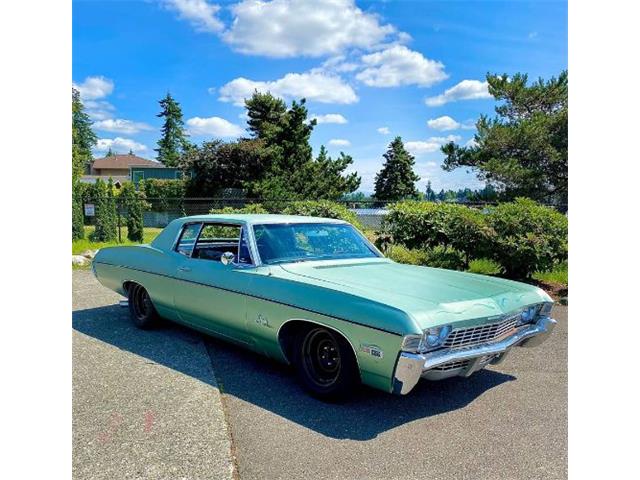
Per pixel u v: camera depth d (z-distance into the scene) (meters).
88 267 11.07
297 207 12.41
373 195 62.31
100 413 3.57
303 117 32.78
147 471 2.84
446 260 9.68
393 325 3.26
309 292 3.82
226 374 4.41
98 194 19.83
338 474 2.86
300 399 3.90
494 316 3.64
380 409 3.75
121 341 5.38
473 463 3.01
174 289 5.15
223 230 4.94
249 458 3.01
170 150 75.56
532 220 8.82
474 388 4.21
